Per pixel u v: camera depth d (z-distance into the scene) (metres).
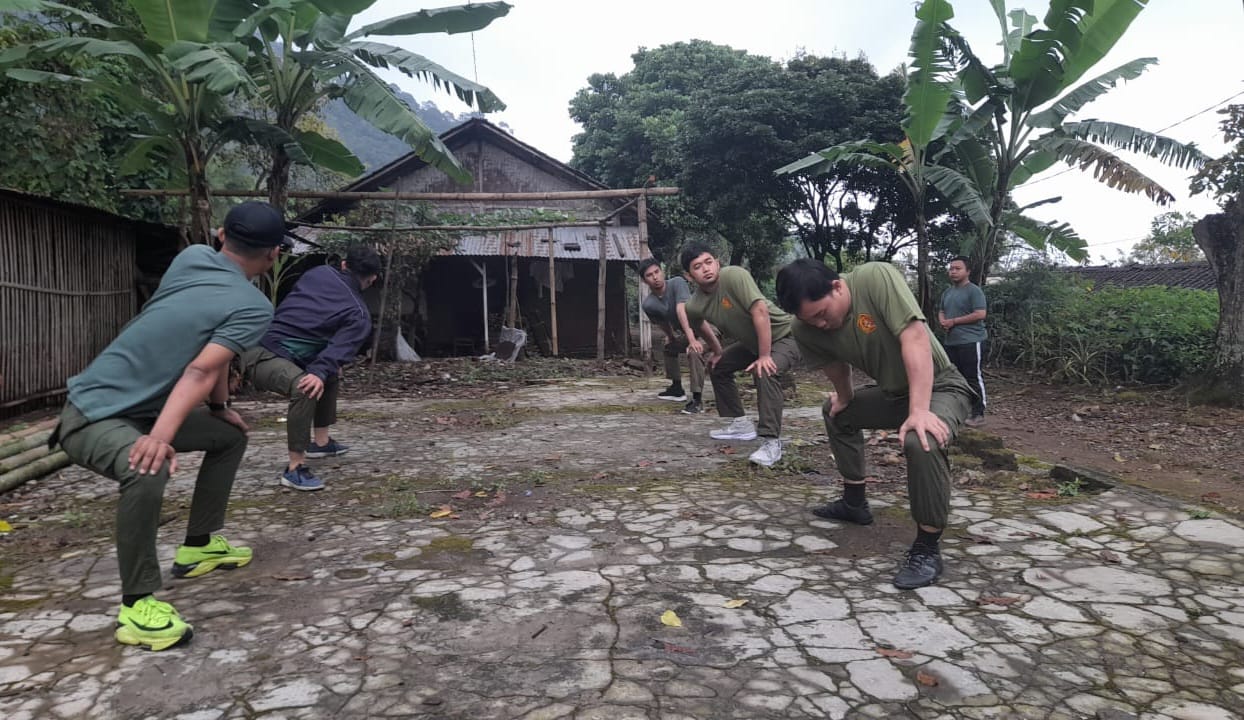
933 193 16.72
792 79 17.64
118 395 2.44
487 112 8.05
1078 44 8.66
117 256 8.18
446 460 5.29
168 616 2.39
